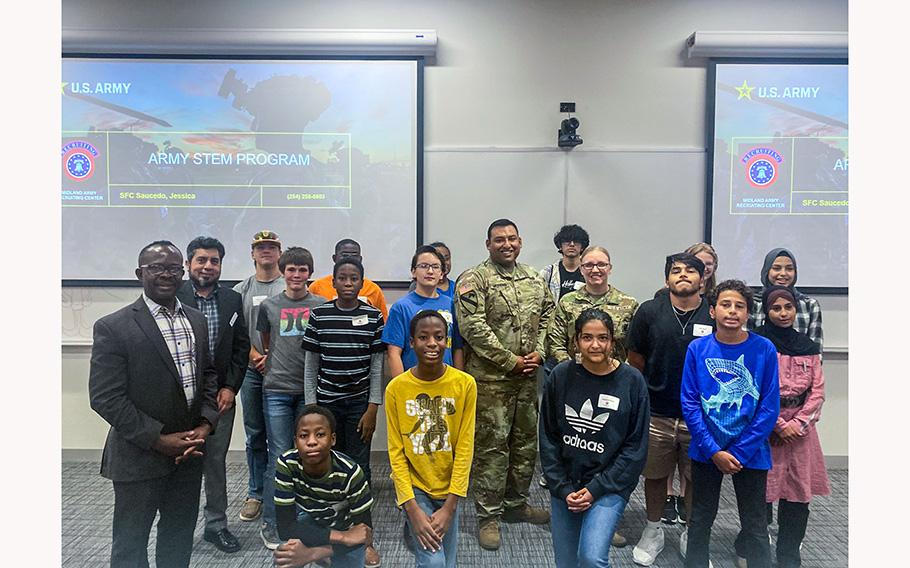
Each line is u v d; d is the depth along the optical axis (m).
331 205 3.57
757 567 2.12
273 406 2.59
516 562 2.41
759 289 3.58
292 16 3.55
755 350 2.13
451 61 3.55
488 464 2.56
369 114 3.54
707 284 2.85
